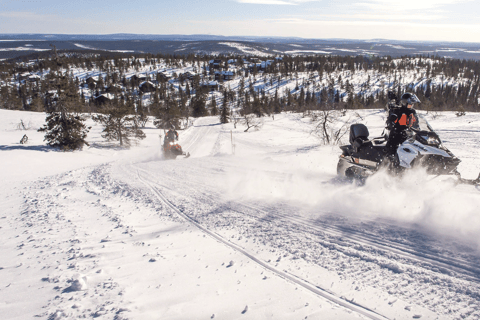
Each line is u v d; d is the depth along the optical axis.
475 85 192.00
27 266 3.21
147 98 187.88
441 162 4.22
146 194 6.91
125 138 41.78
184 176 8.72
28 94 159.62
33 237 4.32
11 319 2.17
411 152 4.40
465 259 2.53
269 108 105.75
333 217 3.96
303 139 49.28
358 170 5.57
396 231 3.27
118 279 2.76
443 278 2.30
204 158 14.09
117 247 3.67
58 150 33.53
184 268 2.95
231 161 11.41
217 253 3.28
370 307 2.07
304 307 2.14
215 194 6.10
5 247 3.96
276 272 2.73
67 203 6.82
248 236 3.69
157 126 69.25
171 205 5.70
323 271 2.65
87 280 2.75
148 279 2.74
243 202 5.27
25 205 7.04
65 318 2.12
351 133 5.73
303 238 3.41
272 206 4.80
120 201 6.57
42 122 59.72
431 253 2.71
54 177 12.69
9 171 20.66
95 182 9.60
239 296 2.36
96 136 49.59
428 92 167.38
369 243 3.08
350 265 2.69
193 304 2.27
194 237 3.86
